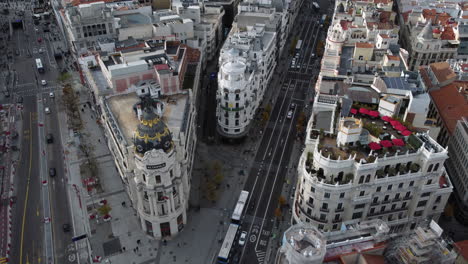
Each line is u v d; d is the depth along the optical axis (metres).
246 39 176.62
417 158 106.06
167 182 113.06
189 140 135.62
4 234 127.38
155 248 122.69
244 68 152.62
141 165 108.75
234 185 145.50
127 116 129.25
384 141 106.62
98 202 139.00
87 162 156.38
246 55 170.75
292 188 143.88
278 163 156.38
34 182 147.62
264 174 150.75
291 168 153.62
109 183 147.50
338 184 103.12
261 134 172.25
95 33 189.25
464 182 127.38
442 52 187.88
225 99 154.50
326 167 103.00
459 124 132.25
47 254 121.12
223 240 125.19
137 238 126.00
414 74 134.00
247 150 163.00
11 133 172.38
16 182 147.50
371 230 82.94
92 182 146.25
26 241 125.38
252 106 171.12
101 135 172.00
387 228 81.69
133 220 132.50
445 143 143.25
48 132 174.12
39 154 161.38
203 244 124.12
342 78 140.25
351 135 105.44
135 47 174.25
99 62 165.25
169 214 119.88
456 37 191.00
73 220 132.38
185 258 119.50
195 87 173.62
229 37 189.75
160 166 108.38
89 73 167.00
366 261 75.69
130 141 116.69
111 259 119.12
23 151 163.00
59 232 128.25
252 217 132.50
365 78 148.38
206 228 129.38
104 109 135.38
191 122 142.00
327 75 153.12
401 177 105.25
